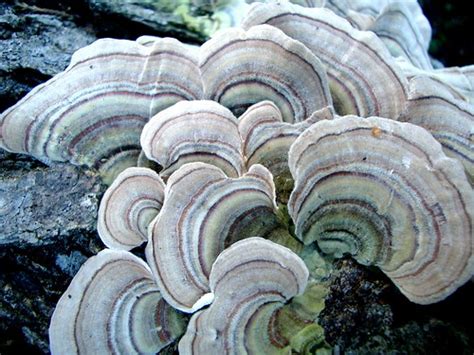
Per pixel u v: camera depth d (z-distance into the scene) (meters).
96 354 0.14
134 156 0.15
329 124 0.12
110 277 0.14
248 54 0.14
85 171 0.16
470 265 0.12
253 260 0.12
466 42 0.40
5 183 0.16
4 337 0.16
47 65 0.18
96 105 0.15
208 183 0.13
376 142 0.12
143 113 0.15
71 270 0.16
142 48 0.15
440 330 0.13
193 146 0.14
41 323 0.16
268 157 0.14
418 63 0.20
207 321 0.12
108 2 0.19
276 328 0.13
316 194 0.12
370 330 0.13
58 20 0.19
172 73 0.15
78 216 0.16
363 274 0.14
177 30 0.20
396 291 0.14
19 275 0.16
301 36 0.15
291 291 0.12
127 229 0.14
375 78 0.14
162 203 0.14
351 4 0.20
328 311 0.13
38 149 0.15
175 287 0.13
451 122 0.14
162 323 0.14
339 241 0.13
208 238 0.13
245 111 0.14
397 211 0.12
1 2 0.19
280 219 0.13
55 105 0.14
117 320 0.14
